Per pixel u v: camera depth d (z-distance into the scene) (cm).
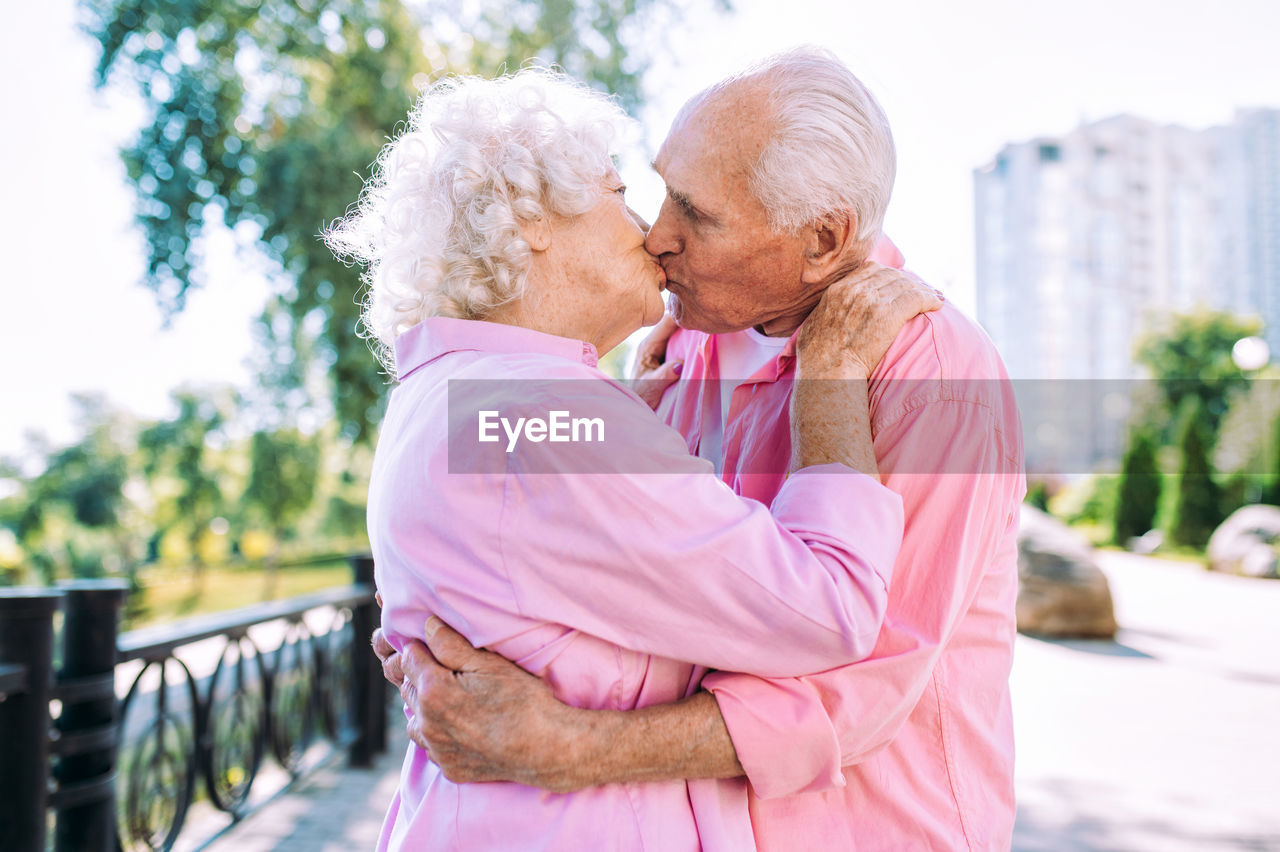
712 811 94
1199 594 1262
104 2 962
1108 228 5409
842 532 93
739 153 105
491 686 86
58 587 242
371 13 1009
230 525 2102
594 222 103
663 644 88
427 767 100
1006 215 5525
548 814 89
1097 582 894
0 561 1953
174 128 982
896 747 104
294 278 970
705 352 144
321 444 1928
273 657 364
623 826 89
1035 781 473
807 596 87
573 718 87
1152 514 2191
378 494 96
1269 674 729
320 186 930
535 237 100
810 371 104
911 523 102
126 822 265
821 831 102
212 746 309
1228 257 5375
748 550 87
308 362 1147
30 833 215
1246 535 1524
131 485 2045
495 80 108
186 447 1941
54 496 1995
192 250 994
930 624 99
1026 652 830
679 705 91
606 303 104
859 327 104
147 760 276
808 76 106
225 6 983
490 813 89
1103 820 419
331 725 431
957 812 104
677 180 108
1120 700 646
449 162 100
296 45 1003
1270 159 5259
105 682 241
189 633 292
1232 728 571
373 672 470
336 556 2669
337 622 447
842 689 93
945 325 108
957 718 106
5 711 214
